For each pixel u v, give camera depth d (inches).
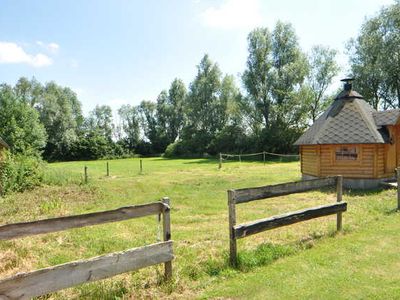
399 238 311.4
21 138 1456.7
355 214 414.3
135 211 211.9
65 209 520.4
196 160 1991.9
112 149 2982.3
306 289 211.3
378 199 527.5
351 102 748.6
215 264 248.1
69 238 348.2
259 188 271.1
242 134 2154.3
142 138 3383.4
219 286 217.9
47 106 2635.3
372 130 678.5
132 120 3410.4
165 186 787.4
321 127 744.3
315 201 538.9
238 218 434.3
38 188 787.4
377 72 1533.0
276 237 323.3
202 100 2501.2
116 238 348.5
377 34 1589.6
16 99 1637.6
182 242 323.3
